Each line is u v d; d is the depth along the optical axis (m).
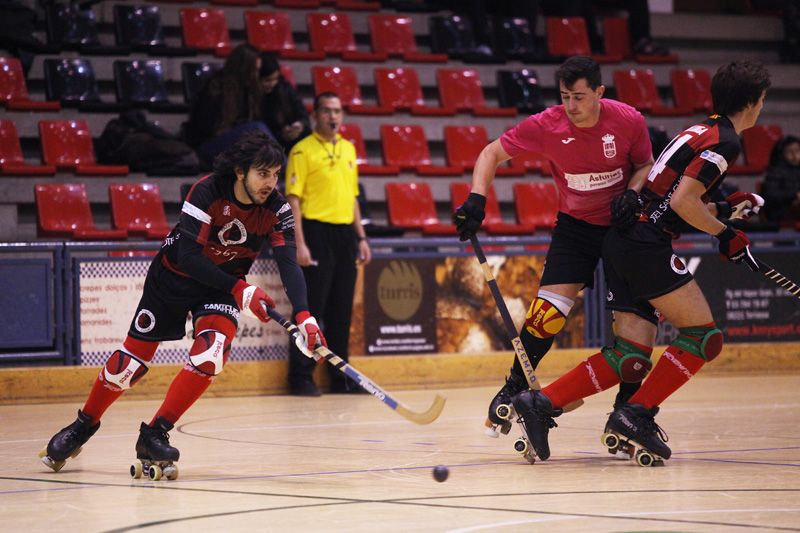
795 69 43.56
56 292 25.47
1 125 31.97
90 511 10.24
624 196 13.52
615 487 11.58
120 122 32.19
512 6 42.12
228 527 9.30
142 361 13.15
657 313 14.09
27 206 31.52
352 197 26.02
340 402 24.05
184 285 12.88
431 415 11.88
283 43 38.34
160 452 12.32
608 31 43.34
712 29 45.38
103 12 37.22
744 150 41.22
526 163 37.59
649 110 40.75
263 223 12.95
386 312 27.75
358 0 41.81
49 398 24.89
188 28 37.22
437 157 38.19
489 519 9.60
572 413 20.64
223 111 29.45
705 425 18.27
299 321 12.59
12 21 33.91
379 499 10.80
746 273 30.98
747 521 9.45
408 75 38.59
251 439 16.66
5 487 11.91
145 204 30.95
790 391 25.69
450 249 28.69
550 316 14.77
